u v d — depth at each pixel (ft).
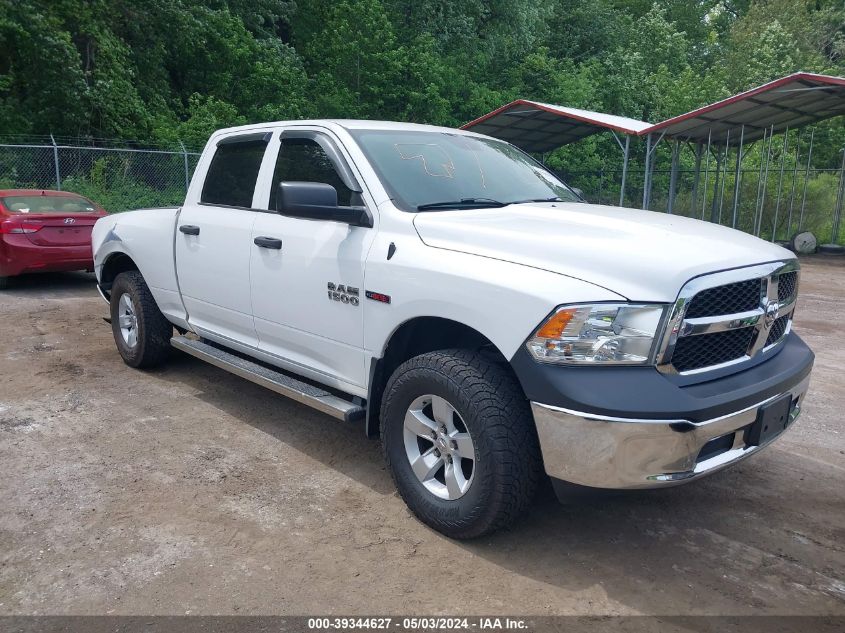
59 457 13.89
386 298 11.60
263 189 14.94
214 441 14.89
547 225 11.44
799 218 74.95
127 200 61.87
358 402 13.05
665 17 157.89
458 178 13.50
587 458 9.32
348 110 82.79
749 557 10.79
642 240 10.56
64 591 9.59
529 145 76.95
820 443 15.58
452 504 10.78
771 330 11.32
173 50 83.61
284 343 14.40
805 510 12.37
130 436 15.07
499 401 10.09
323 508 12.02
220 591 9.63
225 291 15.60
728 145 68.64
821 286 42.14
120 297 19.92
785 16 129.90
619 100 106.63
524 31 102.63
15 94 68.85
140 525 11.34
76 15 69.00
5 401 17.12
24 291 32.96
